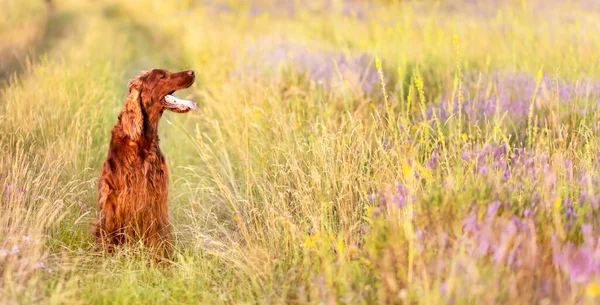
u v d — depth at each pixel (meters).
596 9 30.39
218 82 19.86
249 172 11.84
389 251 7.36
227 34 30.28
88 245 9.81
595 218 7.52
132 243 9.73
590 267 6.00
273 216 9.45
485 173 8.04
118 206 9.77
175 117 17.00
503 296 6.34
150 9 48.59
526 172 8.59
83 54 24.47
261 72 18.61
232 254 9.14
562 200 7.89
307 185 10.03
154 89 9.98
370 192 9.96
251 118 14.44
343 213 9.24
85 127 13.95
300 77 18.02
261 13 42.72
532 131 11.82
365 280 7.58
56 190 10.73
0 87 19.84
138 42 33.62
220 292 8.38
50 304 7.45
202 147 11.61
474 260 6.48
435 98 14.47
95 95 16.55
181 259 9.02
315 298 7.41
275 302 7.85
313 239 8.32
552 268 6.67
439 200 7.98
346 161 10.39
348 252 8.02
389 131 11.29
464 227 7.27
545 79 14.30
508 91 14.23
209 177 13.19
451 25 25.44
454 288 6.34
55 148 12.49
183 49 29.78
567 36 18.61
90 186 11.86
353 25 29.64
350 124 12.44
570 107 12.26
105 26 37.59
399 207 8.20
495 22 24.56
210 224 11.11
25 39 30.73
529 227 7.04
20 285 7.52
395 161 10.37
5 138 12.46
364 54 19.39
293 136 12.45
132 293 8.11
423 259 7.11
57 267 8.41
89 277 8.34
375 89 15.91
